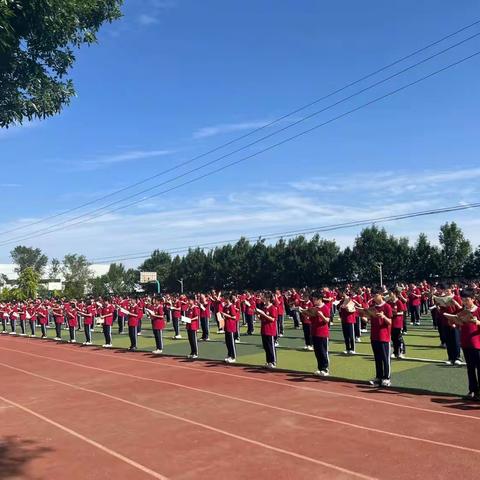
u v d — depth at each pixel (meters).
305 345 20.20
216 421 9.97
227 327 17.50
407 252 50.06
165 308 30.09
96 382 15.15
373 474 6.91
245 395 12.23
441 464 7.16
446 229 48.06
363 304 21.25
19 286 72.06
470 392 10.84
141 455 8.16
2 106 7.03
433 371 13.86
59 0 6.36
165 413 10.82
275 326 15.97
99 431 9.67
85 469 7.63
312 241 57.19
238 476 7.05
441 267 47.72
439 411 10.01
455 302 14.48
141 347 23.52
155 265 79.88
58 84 7.23
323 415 10.04
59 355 22.81
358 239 53.16
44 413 11.40
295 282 56.50
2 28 5.94
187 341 24.67
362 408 10.46
